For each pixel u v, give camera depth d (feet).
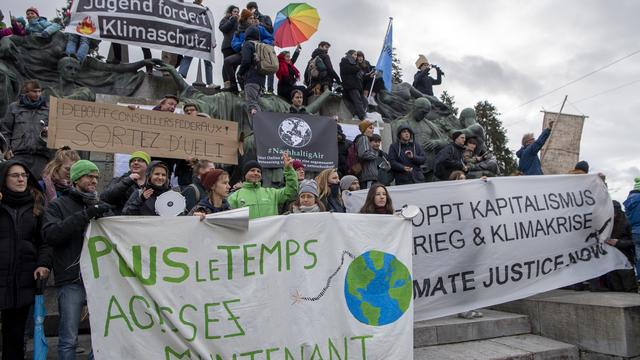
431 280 19.44
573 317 19.85
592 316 19.30
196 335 13.56
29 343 17.46
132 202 15.51
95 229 13.39
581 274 21.09
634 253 23.32
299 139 29.12
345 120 36.24
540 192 21.30
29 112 24.70
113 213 16.15
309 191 18.25
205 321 13.73
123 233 13.53
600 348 19.04
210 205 16.61
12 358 14.23
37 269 13.98
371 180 29.01
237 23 37.50
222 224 14.25
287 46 37.78
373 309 15.30
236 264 14.26
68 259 13.99
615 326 18.63
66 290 13.99
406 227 16.22
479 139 38.58
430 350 18.84
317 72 38.14
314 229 15.21
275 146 28.66
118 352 13.05
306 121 29.45
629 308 18.67
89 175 14.55
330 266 15.15
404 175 29.63
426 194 20.11
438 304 19.36
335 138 29.86
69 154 17.74
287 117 29.14
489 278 20.03
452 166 29.68
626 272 23.08
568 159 39.73
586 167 26.76
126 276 13.39
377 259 15.66
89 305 13.03
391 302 15.53
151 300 13.43
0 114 29.04
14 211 14.06
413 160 29.78
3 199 14.02
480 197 20.56
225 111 32.99
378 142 29.55
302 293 14.73
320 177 22.17
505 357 18.25
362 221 15.78
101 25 32.48
